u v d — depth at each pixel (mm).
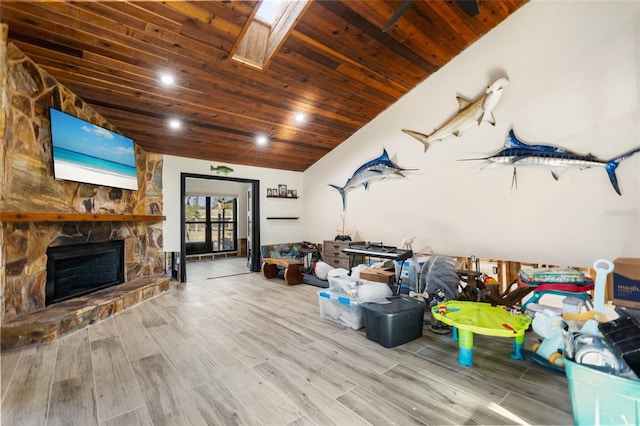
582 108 2934
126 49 2711
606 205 2807
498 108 3506
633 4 2652
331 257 5371
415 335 2639
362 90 4141
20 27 2379
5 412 1610
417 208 4387
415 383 1917
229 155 5289
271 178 6211
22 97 2586
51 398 1744
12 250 2549
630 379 1295
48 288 2957
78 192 3275
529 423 1527
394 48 3465
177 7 2396
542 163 3180
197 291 4383
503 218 3494
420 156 4332
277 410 1645
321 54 3297
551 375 1999
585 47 2912
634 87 2650
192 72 3143
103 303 3121
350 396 1777
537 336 2684
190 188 7738
